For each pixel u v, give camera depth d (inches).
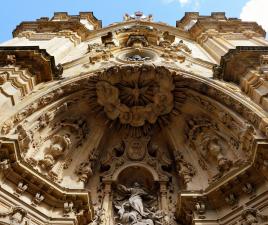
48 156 477.4
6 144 389.1
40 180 412.2
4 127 420.8
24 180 405.1
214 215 414.6
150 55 729.6
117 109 584.4
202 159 516.1
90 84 574.6
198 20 964.6
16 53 568.4
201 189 461.7
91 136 569.3
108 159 559.2
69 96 550.9
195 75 569.0
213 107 530.6
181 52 737.0
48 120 504.4
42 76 574.6
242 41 810.8
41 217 394.0
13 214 365.1
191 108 573.3
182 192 435.5
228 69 575.5
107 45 767.1
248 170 401.7
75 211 423.8
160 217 469.4
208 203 426.6
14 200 384.8
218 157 474.3
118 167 546.9
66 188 431.8
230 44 772.6
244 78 533.6
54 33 867.4
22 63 558.3
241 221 382.0
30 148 466.9
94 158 540.7
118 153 577.0
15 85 501.7
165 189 510.3
